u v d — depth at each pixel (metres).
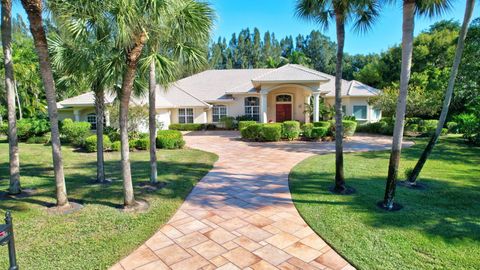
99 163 8.73
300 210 6.23
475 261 4.18
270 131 17.92
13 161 7.47
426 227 5.30
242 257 4.39
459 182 8.32
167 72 7.60
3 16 7.10
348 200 6.81
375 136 20.69
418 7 7.79
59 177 6.43
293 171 9.91
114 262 4.27
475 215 5.85
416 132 20.84
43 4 5.68
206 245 4.77
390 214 5.93
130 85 6.19
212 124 26.09
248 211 6.26
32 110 28.92
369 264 4.15
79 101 21.64
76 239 4.96
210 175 9.54
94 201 6.95
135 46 5.84
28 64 27.28
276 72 22.58
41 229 5.35
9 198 7.18
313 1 7.35
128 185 6.47
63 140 18.39
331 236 5.00
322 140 18.39
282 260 4.30
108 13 5.20
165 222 5.71
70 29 5.77
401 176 8.95
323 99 26.61
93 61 7.00
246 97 26.53
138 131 17.20
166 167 10.85
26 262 4.24
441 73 25.12
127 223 5.62
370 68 36.16
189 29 6.68
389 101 20.89
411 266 4.09
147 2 5.04
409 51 5.92
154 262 4.27
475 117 16.64
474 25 15.41
